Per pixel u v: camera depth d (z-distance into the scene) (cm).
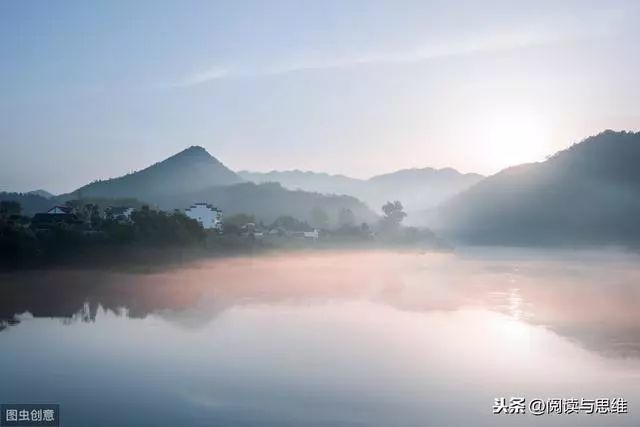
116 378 3759
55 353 4425
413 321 5819
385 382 3675
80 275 10019
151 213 13088
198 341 4828
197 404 3278
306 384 3631
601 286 9562
